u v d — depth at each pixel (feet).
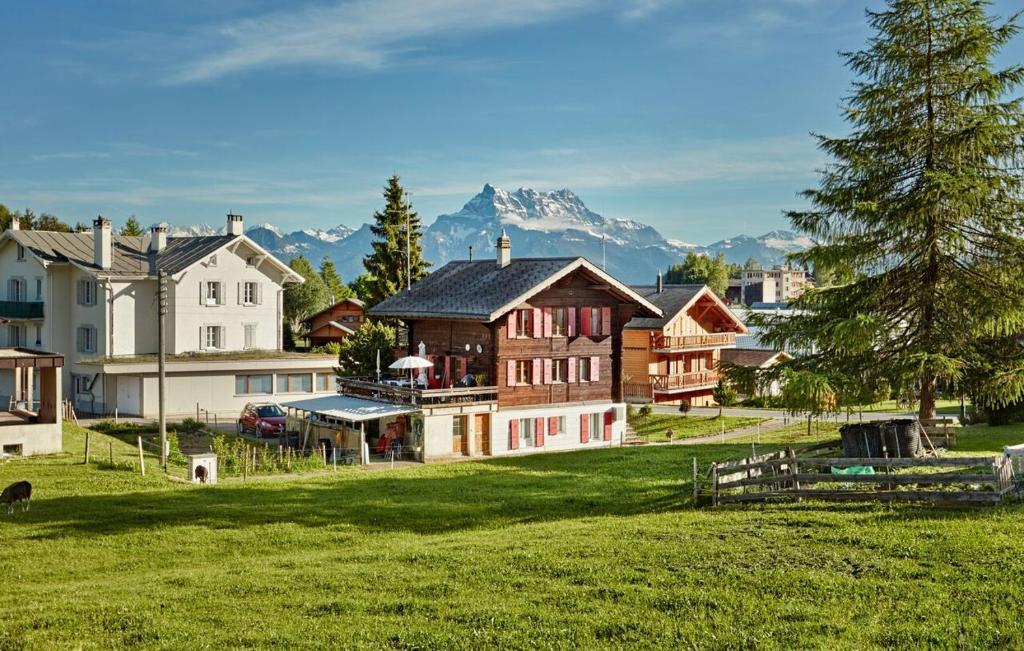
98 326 191.01
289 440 154.61
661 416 206.28
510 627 48.42
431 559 63.46
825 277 107.14
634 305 170.19
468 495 99.25
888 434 86.02
